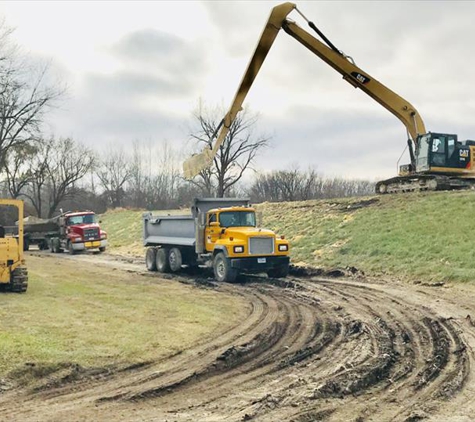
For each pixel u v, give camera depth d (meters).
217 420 6.24
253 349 9.52
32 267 21.34
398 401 6.97
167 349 9.15
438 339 10.05
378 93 24.73
